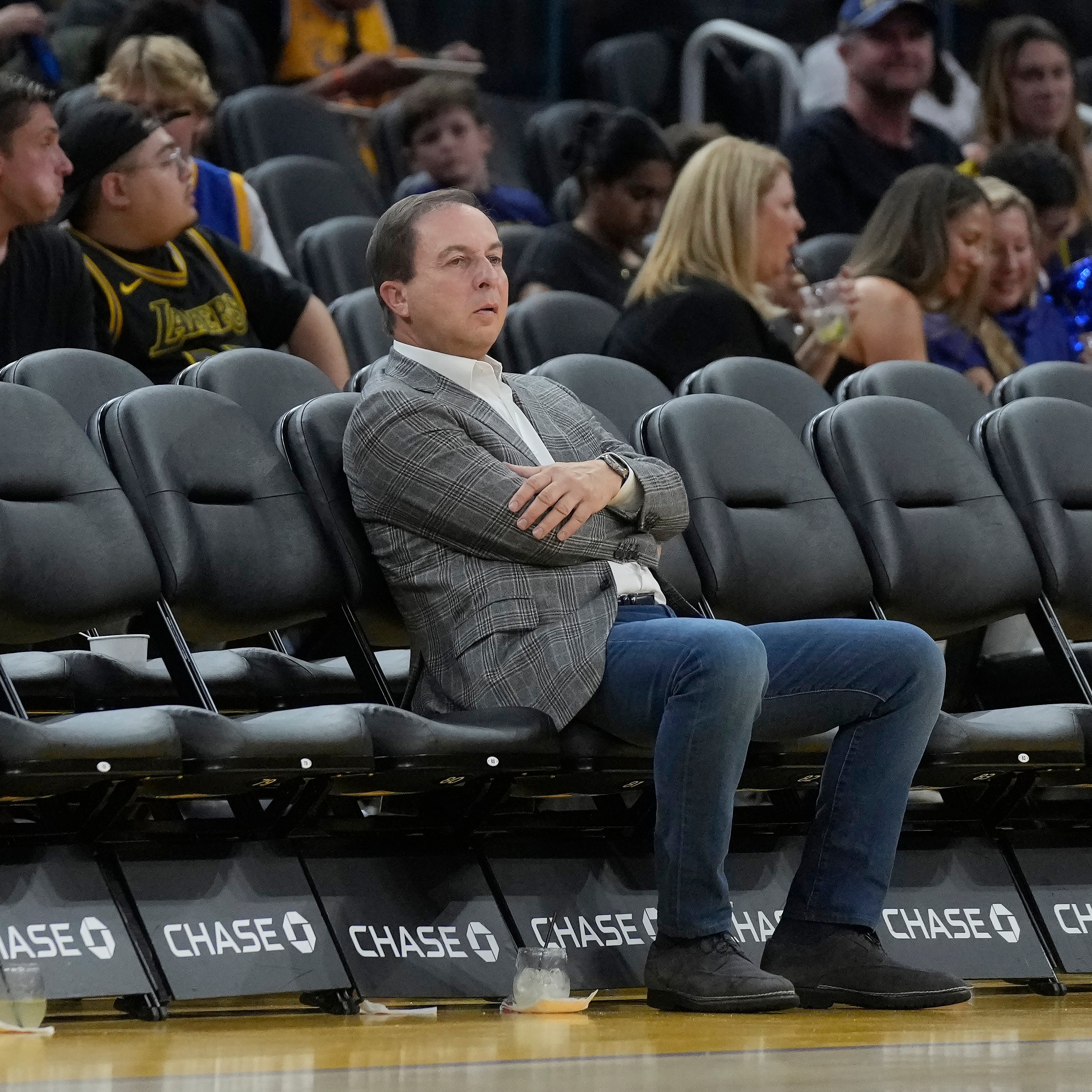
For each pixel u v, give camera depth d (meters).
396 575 10.12
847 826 9.69
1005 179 19.66
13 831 9.33
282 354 11.85
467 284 10.27
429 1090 6.40
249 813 9.87
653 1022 8.84
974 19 26.80
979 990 10.83
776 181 14.43
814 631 9.74
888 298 15.85
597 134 17.30
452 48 23.66
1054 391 14.40
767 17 26.16
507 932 9.80
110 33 19.28
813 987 9.58
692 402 11.75
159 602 9.82
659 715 9.38
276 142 20.58
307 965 9.22
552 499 9.75
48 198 12.46
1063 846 11.44
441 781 9.60
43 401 9.84
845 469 12.09
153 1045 7.84
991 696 12.84
